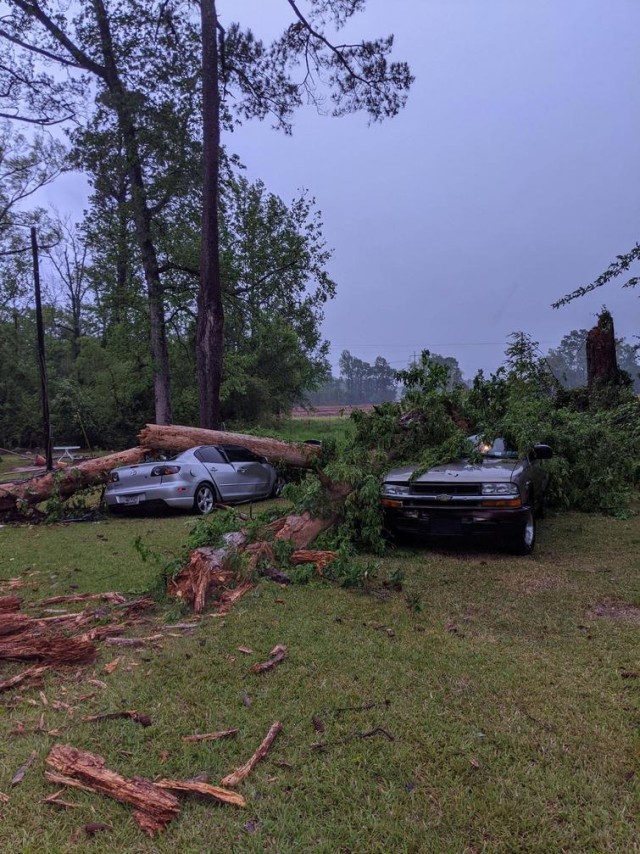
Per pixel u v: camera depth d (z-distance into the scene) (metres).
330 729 2.96
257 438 9.05
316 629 4.29
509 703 3.23
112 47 19.27
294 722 3.02
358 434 8.01
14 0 18.17
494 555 6.75
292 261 21.05
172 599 4.89
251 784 2.54
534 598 5.09
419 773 2.62
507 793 2.49
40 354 15.85
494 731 2.94
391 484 6.82
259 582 5.30
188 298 21.66
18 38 19.12
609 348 15.28
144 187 20.59
